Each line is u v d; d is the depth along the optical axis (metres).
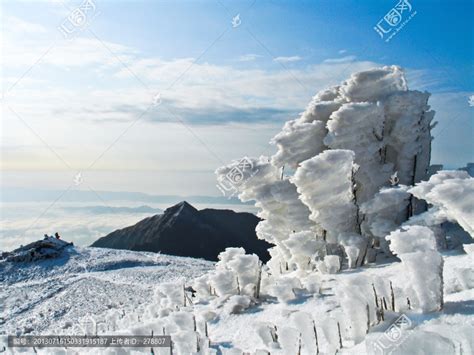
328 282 7.74
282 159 9.93
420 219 7.59
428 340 3.67
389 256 8.55
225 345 6.45
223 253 9.77
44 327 14.74
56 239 29.73
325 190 8.35
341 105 10.02
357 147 9.18
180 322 6.89
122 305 16.44
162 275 21.67
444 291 5.31
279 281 8.16
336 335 5.13
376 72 9.52
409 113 9.26
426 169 9.75
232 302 7.79
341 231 8.66
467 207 5.45
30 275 23.97
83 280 21.55
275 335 6.05
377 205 8.24
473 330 3.62
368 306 4.88
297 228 9.72
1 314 17.31
